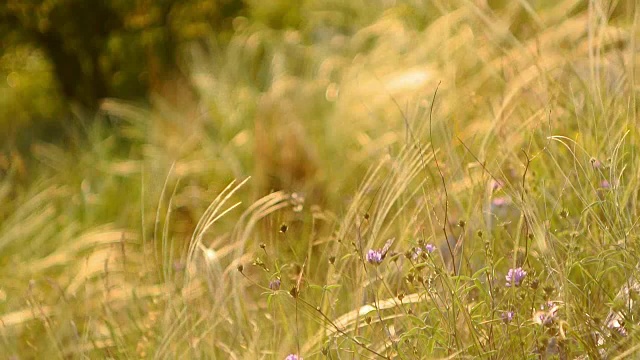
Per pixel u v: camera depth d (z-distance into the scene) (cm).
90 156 933
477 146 566
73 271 681
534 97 571
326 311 445
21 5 1116
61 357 514
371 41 1010
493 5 880
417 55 869
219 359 474
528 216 406
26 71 1294
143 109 993
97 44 1140
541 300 382
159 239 720
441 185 512
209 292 505
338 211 637
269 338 462
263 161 756
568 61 568
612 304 369
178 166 814
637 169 449
